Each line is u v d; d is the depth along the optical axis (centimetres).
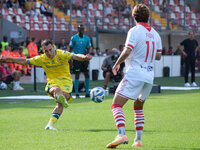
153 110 3469
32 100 4706
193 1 13138
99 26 10362
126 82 1847
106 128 2534
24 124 2719
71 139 2130
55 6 10800
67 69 2572
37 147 1909
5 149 1867
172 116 3072
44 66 2534
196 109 3538
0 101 4600
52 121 2508
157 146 1909
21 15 10144
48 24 9994
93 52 8838
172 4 12462
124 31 10050
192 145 1936
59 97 2362
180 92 5566
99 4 11525
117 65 1869
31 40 8931
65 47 8781
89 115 3194
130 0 10150
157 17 11544
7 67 6406
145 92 1911
